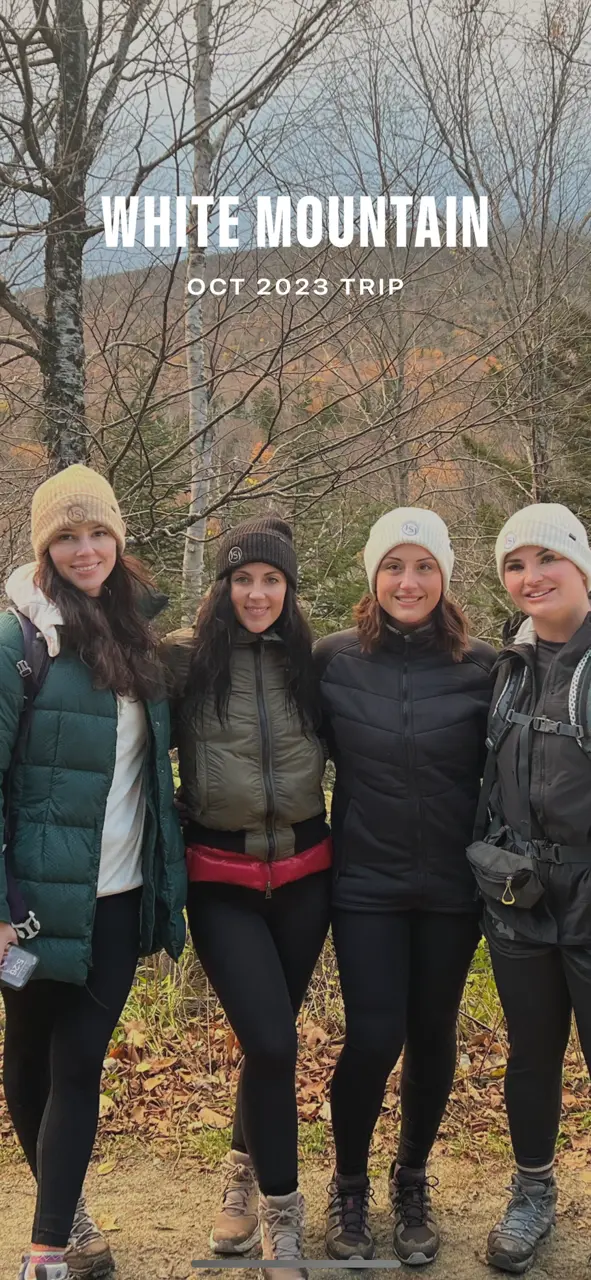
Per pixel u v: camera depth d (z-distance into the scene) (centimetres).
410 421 608
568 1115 306
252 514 682
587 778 212
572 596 227
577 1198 266
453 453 782
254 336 512
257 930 226
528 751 221
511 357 730
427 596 237
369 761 232
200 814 230
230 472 530
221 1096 320
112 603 223
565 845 216
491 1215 261
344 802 240
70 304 518
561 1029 233
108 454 558
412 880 233
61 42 442
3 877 195
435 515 243
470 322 750
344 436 584
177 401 552
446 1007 239
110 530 217
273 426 489
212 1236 244
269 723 228
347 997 231
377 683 238
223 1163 285
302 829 237
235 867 228
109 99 447
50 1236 194
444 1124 304
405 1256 239
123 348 518
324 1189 272
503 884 218
